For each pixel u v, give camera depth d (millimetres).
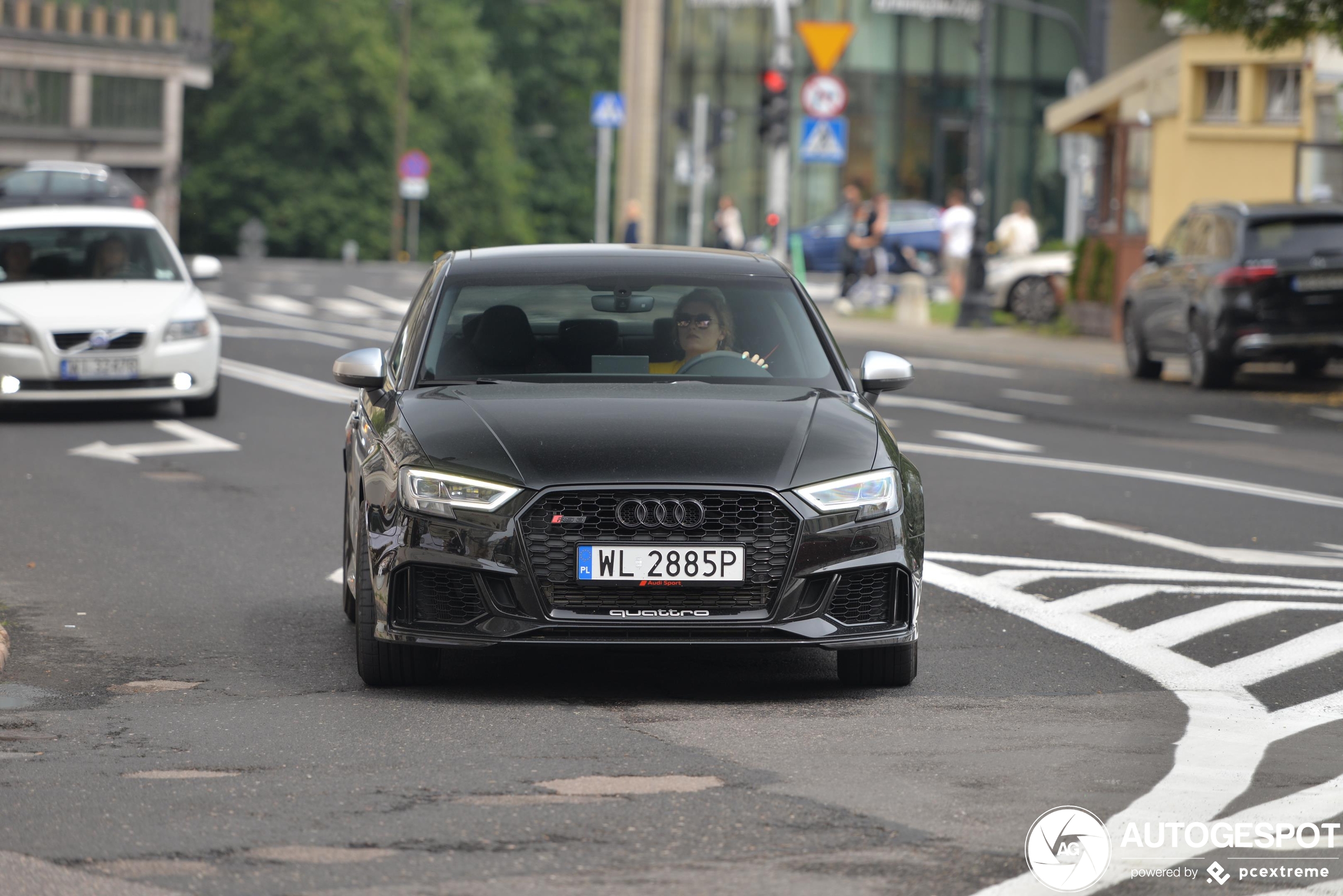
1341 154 103125
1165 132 110188
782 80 133125
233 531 41906
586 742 23562
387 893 17219
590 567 25219
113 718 24906
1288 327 82312
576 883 17531
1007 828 19594
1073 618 33281
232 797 20672
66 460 53344
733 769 22141
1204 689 27766
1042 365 99250
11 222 65188
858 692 27141
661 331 29703
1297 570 39094
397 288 151875
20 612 32781
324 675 27938
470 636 25469
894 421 69125
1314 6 79000
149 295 63719
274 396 71688
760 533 25469
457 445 26109
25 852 18516
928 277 190375
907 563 26234
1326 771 22547
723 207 170750
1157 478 53938
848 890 17375
